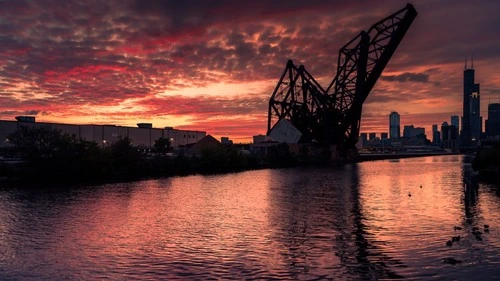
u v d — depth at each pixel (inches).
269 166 5693.9
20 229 1363.2
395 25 5187.0
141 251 1069.1
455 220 1449.3
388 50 5359.3
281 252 1042.1
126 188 2714.1
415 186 2817.4
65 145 3324.3
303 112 6801.2
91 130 5236.2
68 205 1920.5
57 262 976.3
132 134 5944.9
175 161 4466.0
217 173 4298.7
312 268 909.8
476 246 1073.5
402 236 1200.8
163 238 1215.6
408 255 999.6
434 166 6112.2
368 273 871.1
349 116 6190.9
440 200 2027.6
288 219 1509.6
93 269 920.9
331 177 3732.8
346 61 5949.8
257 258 992.2
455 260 946.7
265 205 1893.5
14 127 4335.6
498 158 3902.6
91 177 3526.1
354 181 3265.3
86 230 1341.0
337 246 1095.0
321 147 6835.6
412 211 1668.3
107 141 5462.6
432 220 1451.8
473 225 1355.8
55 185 2901.1
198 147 5802.2
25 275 885.2
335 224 1400.1
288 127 6747.1
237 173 4311.0
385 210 1701.5
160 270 909.2
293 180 3378.4
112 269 920.3
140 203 1984.5
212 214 1644.9
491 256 982.4
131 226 1403.8
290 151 6427.2
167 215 1628.9
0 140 4185.5
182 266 936.3
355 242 1136.2
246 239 1190.9
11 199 2135.8
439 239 1157.1
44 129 3378.4
